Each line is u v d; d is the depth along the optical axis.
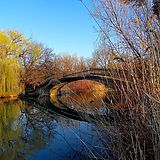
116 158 4.51
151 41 3.21
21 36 36.00
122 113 4.39
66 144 7.14
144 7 3.35
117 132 4.29
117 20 3.96
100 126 4.61
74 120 10.53
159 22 3.25
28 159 7.10
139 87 3.75
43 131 10.28
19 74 33.94
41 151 7.55
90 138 6.59
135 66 3.93
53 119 12.79
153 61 3.23
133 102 4.13
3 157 7.33
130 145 4.20
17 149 8.04
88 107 5.19
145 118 3.78
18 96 32.97
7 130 11.19
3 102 25.67
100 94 5.26
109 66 4.37
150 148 3.86
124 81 4.16
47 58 36.03
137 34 3.71
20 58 35.44
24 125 12.21
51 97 29.12
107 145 4.62
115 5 3.99
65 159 6.32
